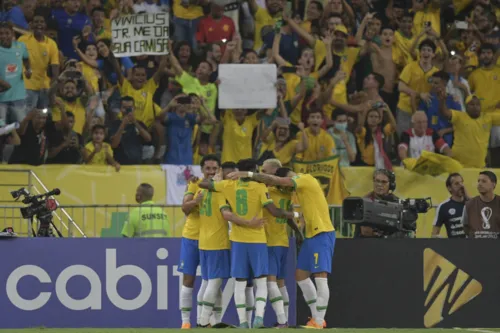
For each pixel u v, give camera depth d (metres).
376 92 51.09
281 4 51.41
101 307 32.12
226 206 29.62
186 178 48.22
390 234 33.44
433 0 53.12
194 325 32.44
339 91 50.66
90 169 47.56
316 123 49.78
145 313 32.31
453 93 51.91
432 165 50.09
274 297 30.42
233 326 29.95
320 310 30.27
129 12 49.81
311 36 51.31
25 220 44.59
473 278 32.94
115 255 32.31
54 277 31.94
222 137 49.78
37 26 48.72
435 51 52.31
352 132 50.38
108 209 46.41
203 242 30.23
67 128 48.12
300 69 50.81
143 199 41.69
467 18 53.50
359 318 32.59
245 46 51.19
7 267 31.66
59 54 49.00
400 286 32.78
